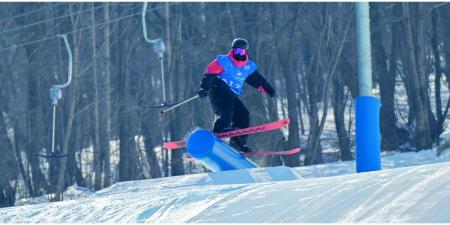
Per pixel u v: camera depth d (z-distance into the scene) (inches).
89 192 2559.1
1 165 2509.8
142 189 782.5
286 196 450.9
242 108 734.5
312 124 2568.9
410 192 396.8
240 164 698.8
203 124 2588.6
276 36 2529.5
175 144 714.2
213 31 2628.0
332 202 418.6
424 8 2571.4
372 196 408.2
